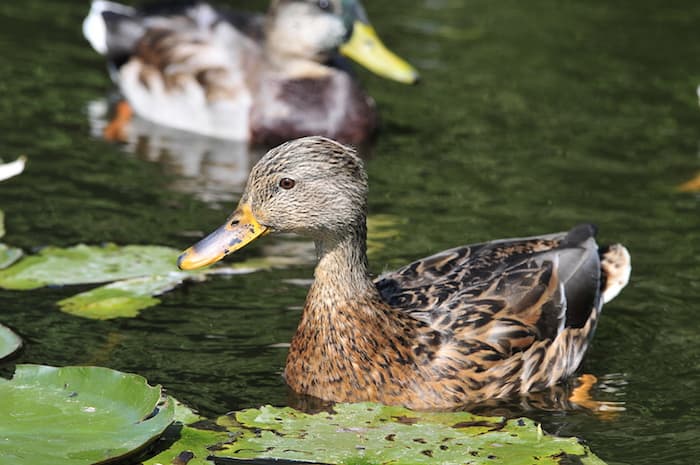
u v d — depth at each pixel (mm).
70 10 20891
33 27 20125
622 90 18656
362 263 10477
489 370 10555
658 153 16516
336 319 10359
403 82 18766
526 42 20453
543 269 11195
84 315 11703
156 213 14312
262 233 10617
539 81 18922
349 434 9648
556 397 10719
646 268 13164
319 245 10508
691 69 19500
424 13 21672
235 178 15797
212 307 12008
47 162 15641
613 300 12500
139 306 11945
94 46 18594
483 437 9625
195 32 18172
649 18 21703
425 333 10523
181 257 10508
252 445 9398
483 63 19562
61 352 10977
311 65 17891
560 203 14836
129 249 13156
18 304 11836
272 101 17516
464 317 10688
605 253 12039
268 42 18016
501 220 14289
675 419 10281
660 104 18203
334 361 10383
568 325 11172
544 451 9359
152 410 9203
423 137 17141
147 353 11062
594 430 10094
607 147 16688
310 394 10508
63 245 13258
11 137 16359
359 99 17484
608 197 15062
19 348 10922
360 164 10500
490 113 17844
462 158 16328
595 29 21109
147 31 18344
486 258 11375
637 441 9898
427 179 15594
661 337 11773
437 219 14289
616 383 10969
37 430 8984
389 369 10359
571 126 17375
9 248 12977
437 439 9578
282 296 12297
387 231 13883
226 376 10750
